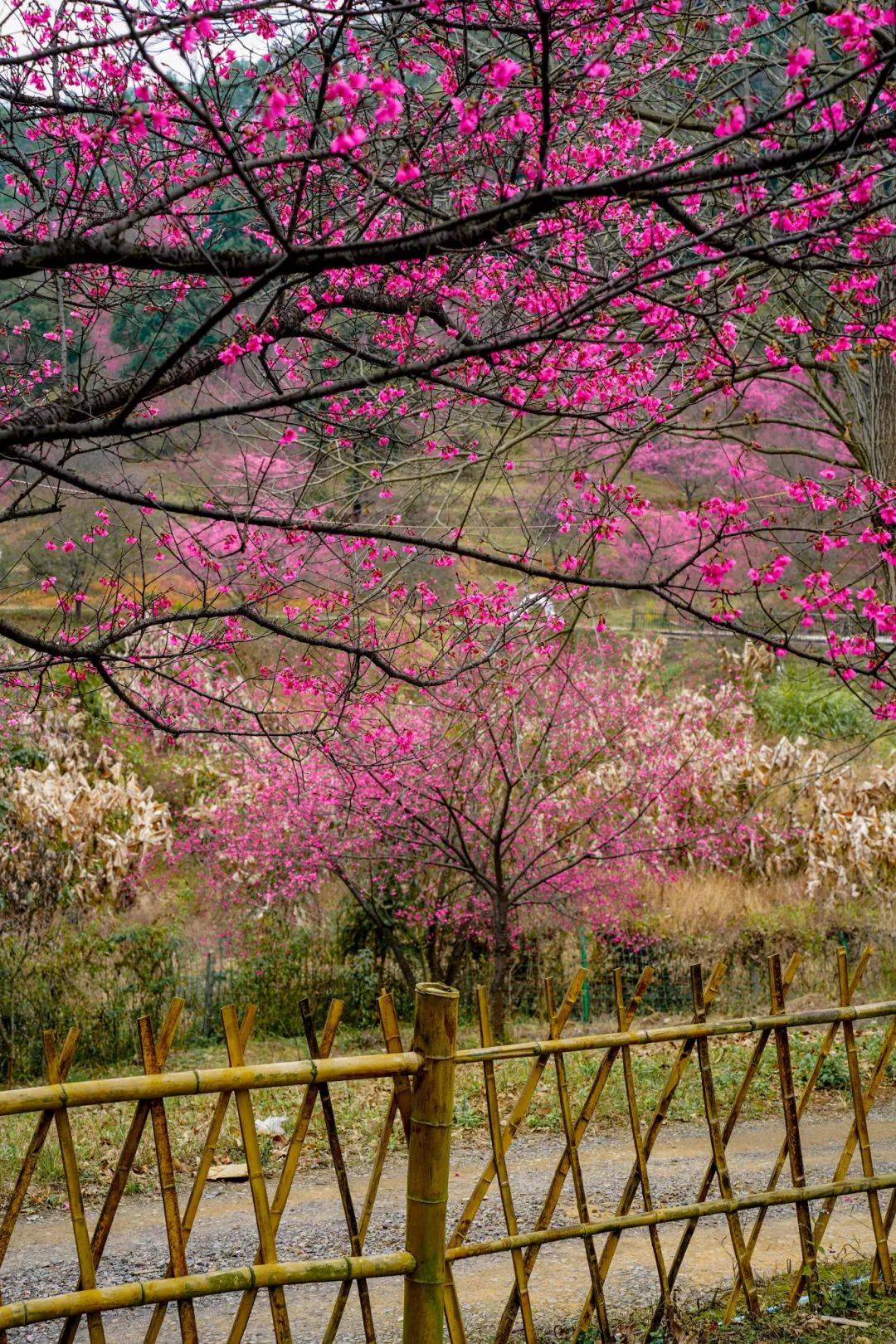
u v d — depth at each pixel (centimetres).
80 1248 297
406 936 1408
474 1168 825
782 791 1650
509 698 1022
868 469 973
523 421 821
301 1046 1254
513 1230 382
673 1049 1159
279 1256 654
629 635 1988
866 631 549
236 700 1034
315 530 505
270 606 693
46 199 523
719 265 505
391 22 480
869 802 1697
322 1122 912
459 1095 1002
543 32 345
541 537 744
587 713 1341
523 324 478
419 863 1267
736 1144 868
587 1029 1292
